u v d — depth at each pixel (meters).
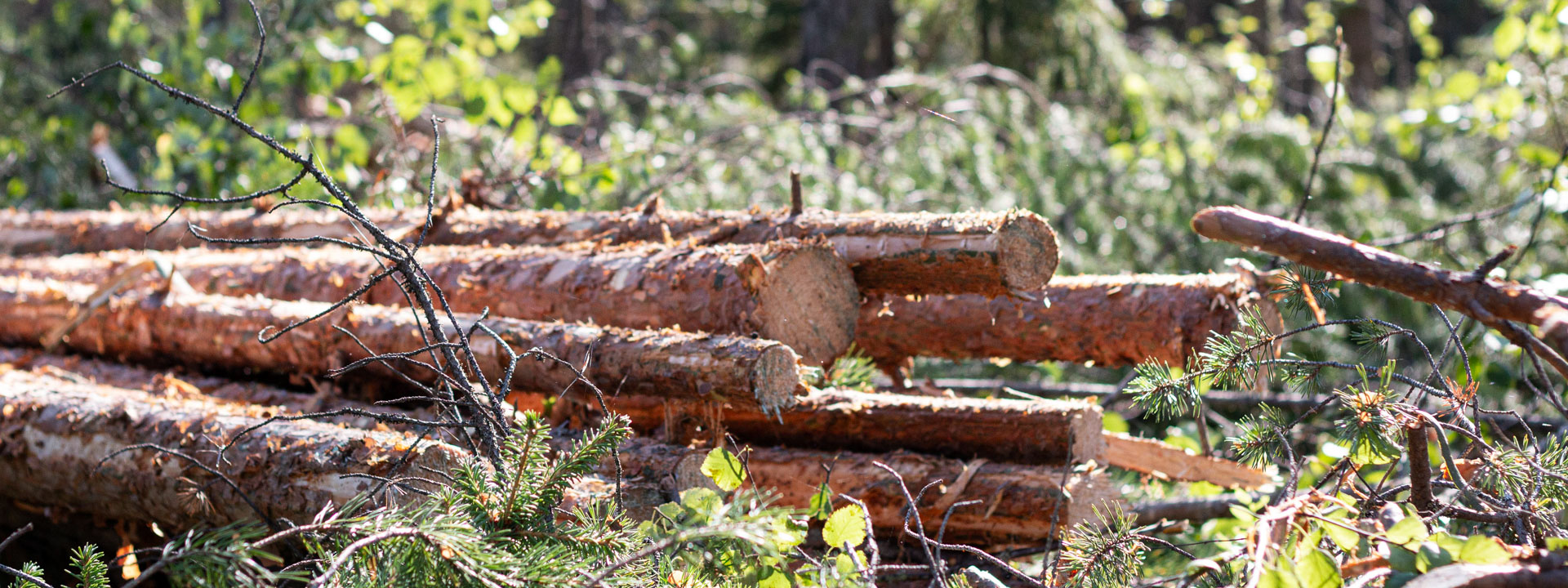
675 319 2.46
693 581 1.70
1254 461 2.08
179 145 5.01
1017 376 4.29
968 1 8.77
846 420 2.57
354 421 2.43
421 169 4.75
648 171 4.78
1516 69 5.05
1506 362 3.23
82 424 2.32
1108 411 3.38
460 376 1.76
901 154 5.25
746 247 2.54
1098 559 1.91
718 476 1.95
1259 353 2.10
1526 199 3.98
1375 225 5.15
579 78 11.55
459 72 4.90
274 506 2.01
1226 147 5.58
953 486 2.37
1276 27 10.38
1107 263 4.84
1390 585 1.41
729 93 9.12
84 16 6.17
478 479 1.61
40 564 2.78
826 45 9.33
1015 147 5.27
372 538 1.38
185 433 2.20
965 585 1.81
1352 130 6.46
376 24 4.91
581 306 2.60
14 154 5.96
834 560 1.83
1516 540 1.78
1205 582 1.70
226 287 3.25
